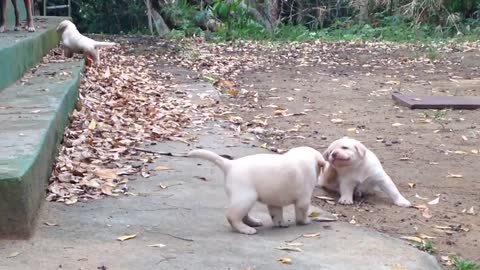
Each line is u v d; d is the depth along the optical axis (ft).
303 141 17.71
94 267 10.82
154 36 42.70
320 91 24.70
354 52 36.35
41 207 12.61
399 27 45.37
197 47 37.47
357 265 11.05
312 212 12.82
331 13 54.39
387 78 27.76
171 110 19.99
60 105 15.70
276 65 31.50
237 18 45.32
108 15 48.39
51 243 11.48
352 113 20.80
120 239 11.67
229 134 17.87
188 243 11.58
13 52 17.99
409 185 14.67
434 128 19.06
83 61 22.75
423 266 11.16
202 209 12.89
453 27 45.62
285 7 54.54
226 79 27.09
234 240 11.71
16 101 16.03
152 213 12.68
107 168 14.76
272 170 11.95
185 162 15.34
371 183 13.91
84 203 13.03
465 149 17.13
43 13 40.96
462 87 25.62
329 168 13.98
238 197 11.92
